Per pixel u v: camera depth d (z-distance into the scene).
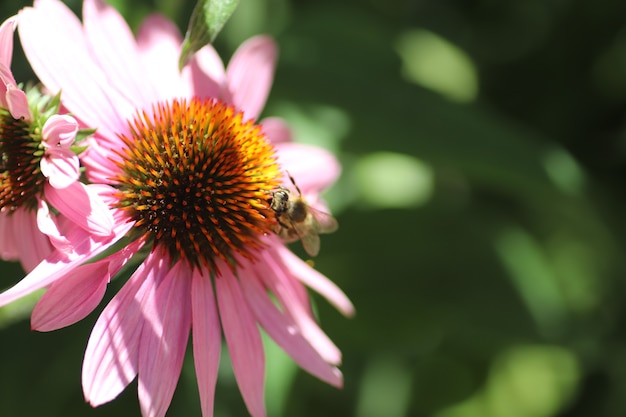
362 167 0.51
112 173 0.38
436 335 0.51
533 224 0.54
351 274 0.50
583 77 0.56
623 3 0.55
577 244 0.54
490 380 0.58
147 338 0.37
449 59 0.54
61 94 0.37
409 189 0.52
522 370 0.58
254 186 0.39
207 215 0.39
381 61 0.50
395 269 0.50
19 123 0.37
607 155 0.55
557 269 0.54
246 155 0.39
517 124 0.52
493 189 0.53
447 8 0.58
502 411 0.56
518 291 0.51
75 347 0.45
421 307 0.50
